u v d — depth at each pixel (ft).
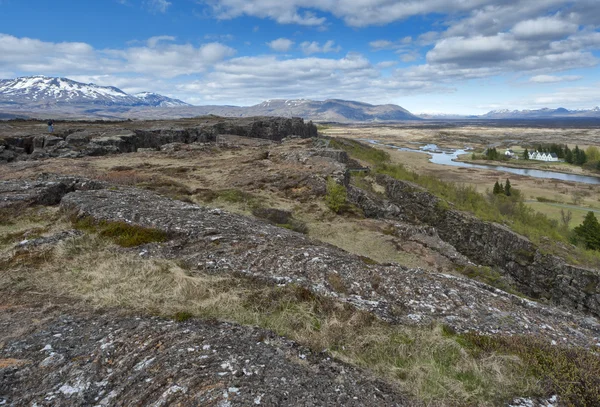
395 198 230.27
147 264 36.65
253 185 132.16
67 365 20.86
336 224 109.50
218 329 25.91
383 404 19.79
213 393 18.25
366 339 26.73
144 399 18.30
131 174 126.52
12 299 29.63
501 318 32.14
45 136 185.68
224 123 319.47
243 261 38.50
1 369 20.30
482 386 22.79
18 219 53.47
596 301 130.62
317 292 32.73
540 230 181.98
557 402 21.93
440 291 35.86
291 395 18.89
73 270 35.50
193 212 55.16
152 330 24.61
